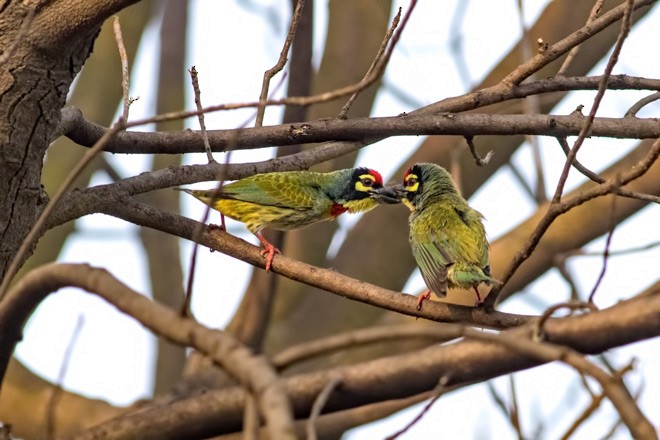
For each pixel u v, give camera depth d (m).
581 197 9.09
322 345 5.94
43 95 9.45
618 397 5.80
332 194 16.22
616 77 12.48
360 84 8.15
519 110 19.97
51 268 7.04
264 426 6.47
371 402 6.47
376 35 23.61
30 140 9.55
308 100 8.05
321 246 23.00
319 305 22.67
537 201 20.70
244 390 6.13
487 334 5.98
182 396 17.11
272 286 17.94
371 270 22.52
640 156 20.28
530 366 6.22
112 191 11.25
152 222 11.64
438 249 12.68
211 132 12.20
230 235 11.95
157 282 23.42
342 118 12.31
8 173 9.55
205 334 6.17
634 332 6.15
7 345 7.89
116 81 23.56
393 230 22.78
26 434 18.97
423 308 10.95
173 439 6.62
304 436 11.43
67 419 18.95
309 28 14.84
